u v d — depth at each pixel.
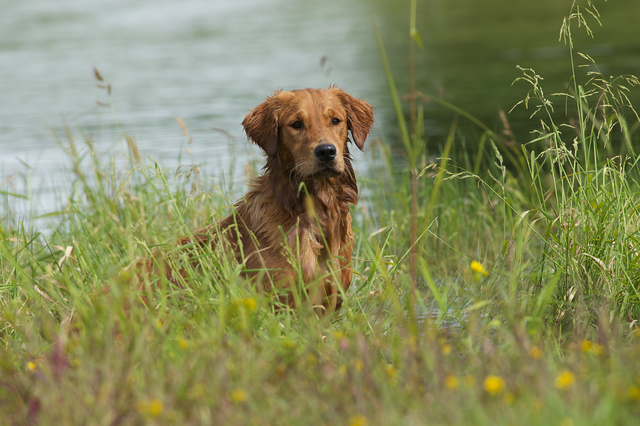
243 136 18.00
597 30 32.91
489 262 8.66
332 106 7.27
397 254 10.12
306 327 6.11
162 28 51.06
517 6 46.41
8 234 8.94
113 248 8.28
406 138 5.49
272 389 4.57
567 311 6.70
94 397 4.41
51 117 21.95
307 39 40.28
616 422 3.79
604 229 6.93
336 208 7.33
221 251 6.78
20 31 52.03
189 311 6.28
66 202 12.89
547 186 11.60
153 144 17.53
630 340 5.89
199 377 4.72
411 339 5.11
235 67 31.53
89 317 5.54
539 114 18.67
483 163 14.56
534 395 4.26
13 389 5.04
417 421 3.98
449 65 27.97
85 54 38.91
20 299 7.36
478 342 6.10
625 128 7.56
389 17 48.38
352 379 4.56
